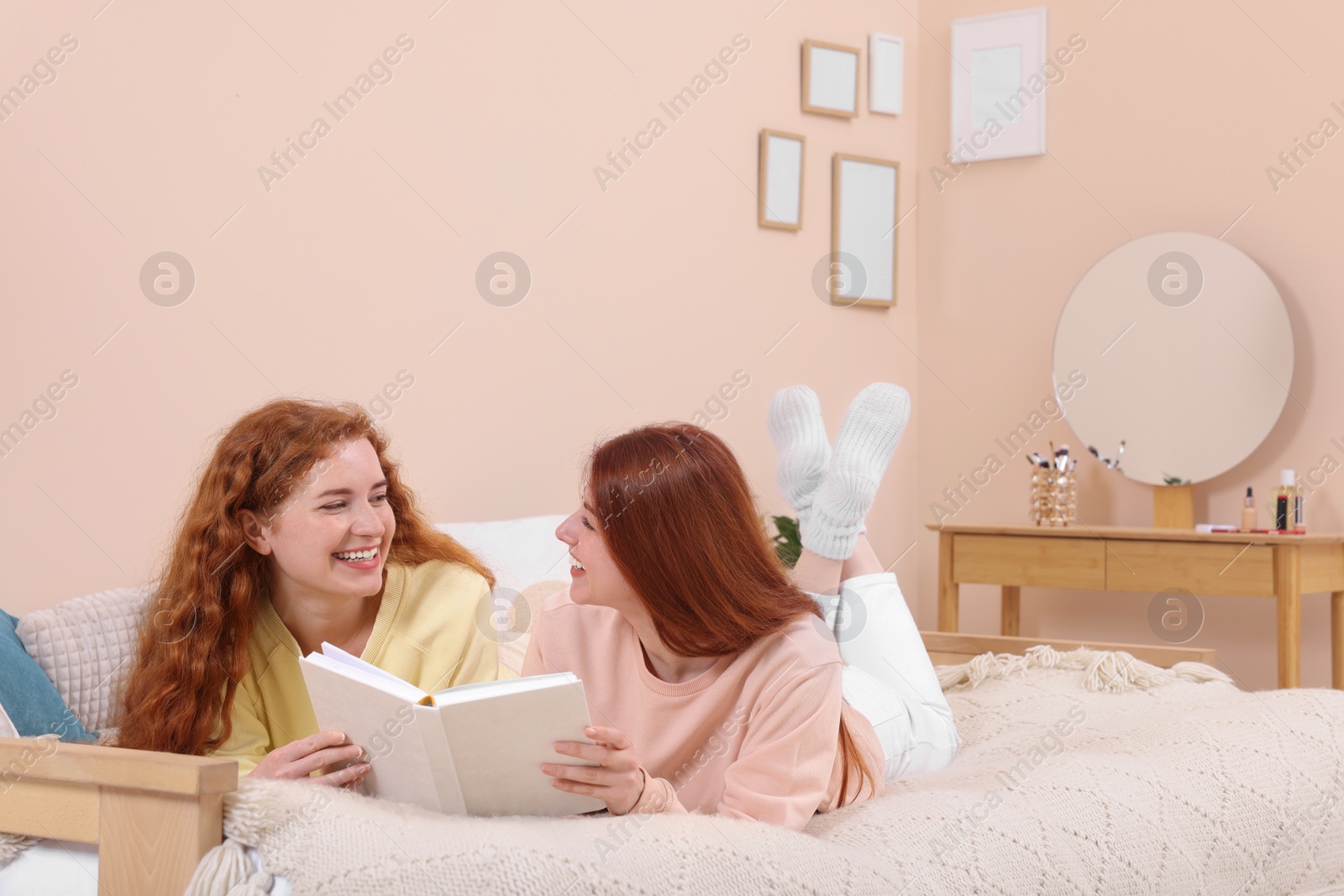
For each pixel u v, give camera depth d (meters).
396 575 1.59
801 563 1.85
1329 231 3.11
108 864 1.05
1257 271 3.21
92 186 2.13
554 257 2.87
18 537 2.03
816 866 1.04
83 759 1.06
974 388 3.65
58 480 2.08
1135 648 2.11
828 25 3.52
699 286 3.19
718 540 1.24
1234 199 3.26
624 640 1.38
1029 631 3.54
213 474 1.50
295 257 2.41
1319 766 1.55
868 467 1.80
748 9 3.33
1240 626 3.22
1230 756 1.50
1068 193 3.52
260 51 2.37
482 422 2.71
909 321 3.74
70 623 1.72
